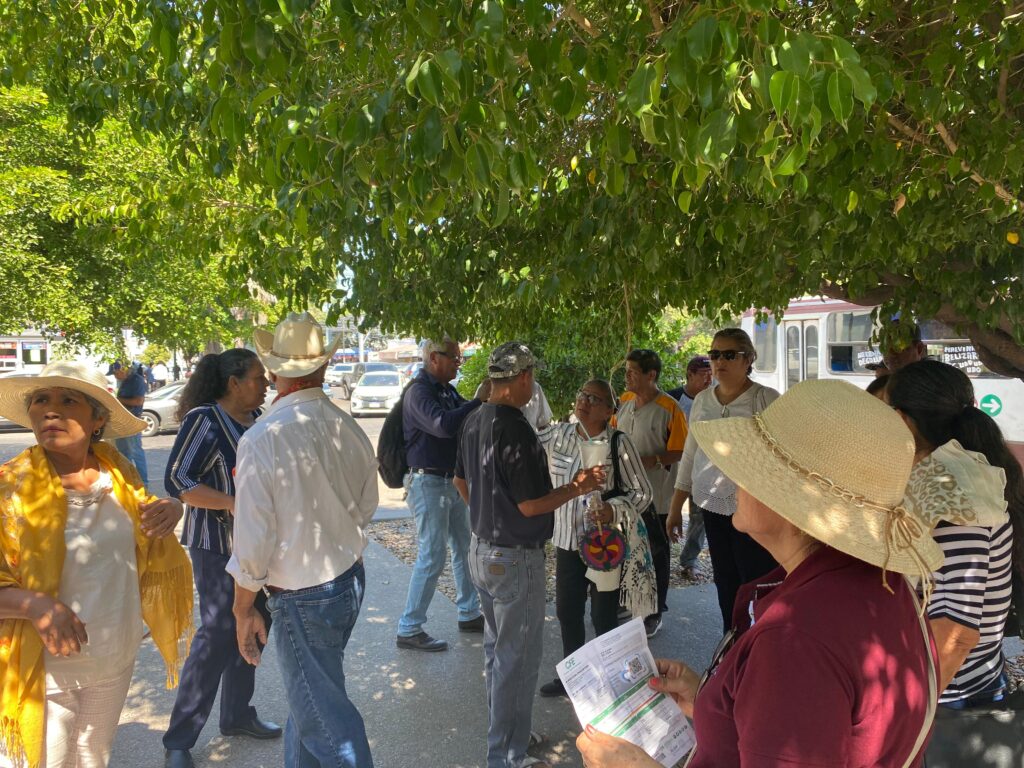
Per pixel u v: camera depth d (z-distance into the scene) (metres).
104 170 7.37
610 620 4.13
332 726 2.85
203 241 4.81
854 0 2.71
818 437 1.36
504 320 5.25
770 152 1.79
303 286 4.84
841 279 4.45
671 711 1.72
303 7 1.91
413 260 4.55
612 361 7.62
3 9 3.61
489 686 3.65
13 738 2.28
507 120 2.09
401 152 2.21
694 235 3.46
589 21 2.93
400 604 5.98
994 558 2.04
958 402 2.36
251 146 3.36
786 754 1.15
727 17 1.84
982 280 3.61
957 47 3.02
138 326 9.62
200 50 2.76
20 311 7.94
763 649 1.23
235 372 3.70
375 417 23.92
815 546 1.38
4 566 2.33
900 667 1.23
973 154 2.89
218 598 3.55
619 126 2.26
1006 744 2.15
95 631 2.48
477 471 3.42
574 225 3.52
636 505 4.16
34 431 2.48
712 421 1.51
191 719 3.54
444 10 2.13
